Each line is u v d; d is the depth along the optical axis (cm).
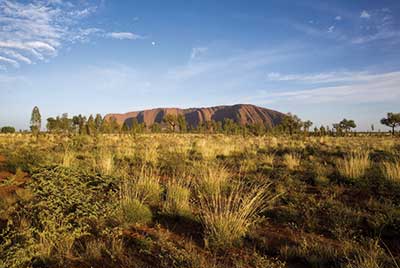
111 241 426
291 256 389
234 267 358
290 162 1081
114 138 3059
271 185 776
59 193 533
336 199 639
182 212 531
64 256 380
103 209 499
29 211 500
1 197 620
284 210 557
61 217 446
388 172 779
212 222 458
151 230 482
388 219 480
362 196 661
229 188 712
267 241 441
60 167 681
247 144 2100
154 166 988
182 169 952
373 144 2173
